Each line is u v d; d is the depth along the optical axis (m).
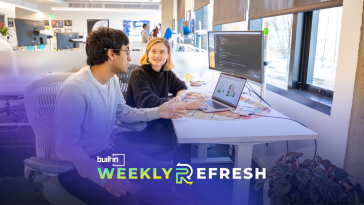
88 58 1.11
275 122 1.45
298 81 2.06
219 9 3.74
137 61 2.90
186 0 7.16
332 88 1.81
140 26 13.20
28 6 10.93
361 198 1.11
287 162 1.26
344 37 1.36
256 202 1.71
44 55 2.74
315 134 1.27
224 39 2.02
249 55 1.77
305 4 1.76
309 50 1.97
